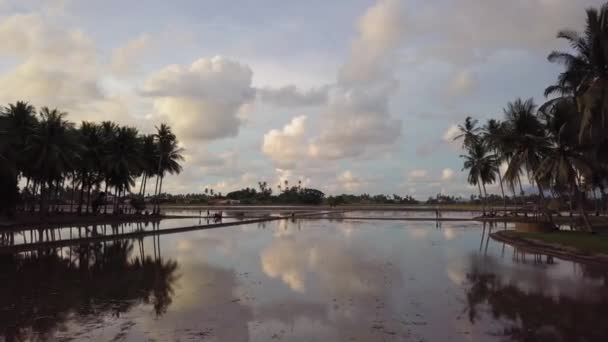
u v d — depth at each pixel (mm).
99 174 56000
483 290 11859
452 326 8461
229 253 20297
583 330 8195
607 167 29188
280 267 15992
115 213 56812
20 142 41156
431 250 21406
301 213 74062
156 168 63750
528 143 31484
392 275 14219
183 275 14430
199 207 103438
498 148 36000
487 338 7719
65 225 41094
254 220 49375
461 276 14078
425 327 8391
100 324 8750
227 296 11227
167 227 39000
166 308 10008
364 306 10078
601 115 21922
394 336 7840
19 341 7734
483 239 27578
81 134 49875
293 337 7824
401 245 23781
